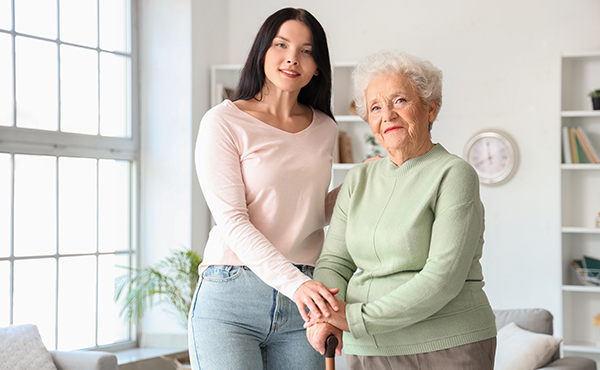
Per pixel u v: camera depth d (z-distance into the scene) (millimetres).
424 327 1597
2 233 3541
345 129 4723
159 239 4305
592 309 4348
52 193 3814
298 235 1883
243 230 1726
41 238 3748
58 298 3832
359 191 1806
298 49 1862
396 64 1690
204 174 1811
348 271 1821
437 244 1567
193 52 4344
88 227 4023
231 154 1831
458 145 4559
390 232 1652
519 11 4484
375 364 1668
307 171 1908
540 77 4445
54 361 3229
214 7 4582
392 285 1636
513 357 3074
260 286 1816
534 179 4445
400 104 1681
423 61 1716
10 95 3600
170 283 4180
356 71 1794
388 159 1818
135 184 4316
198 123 4375
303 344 1891
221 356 1806
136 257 4301
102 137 4102
